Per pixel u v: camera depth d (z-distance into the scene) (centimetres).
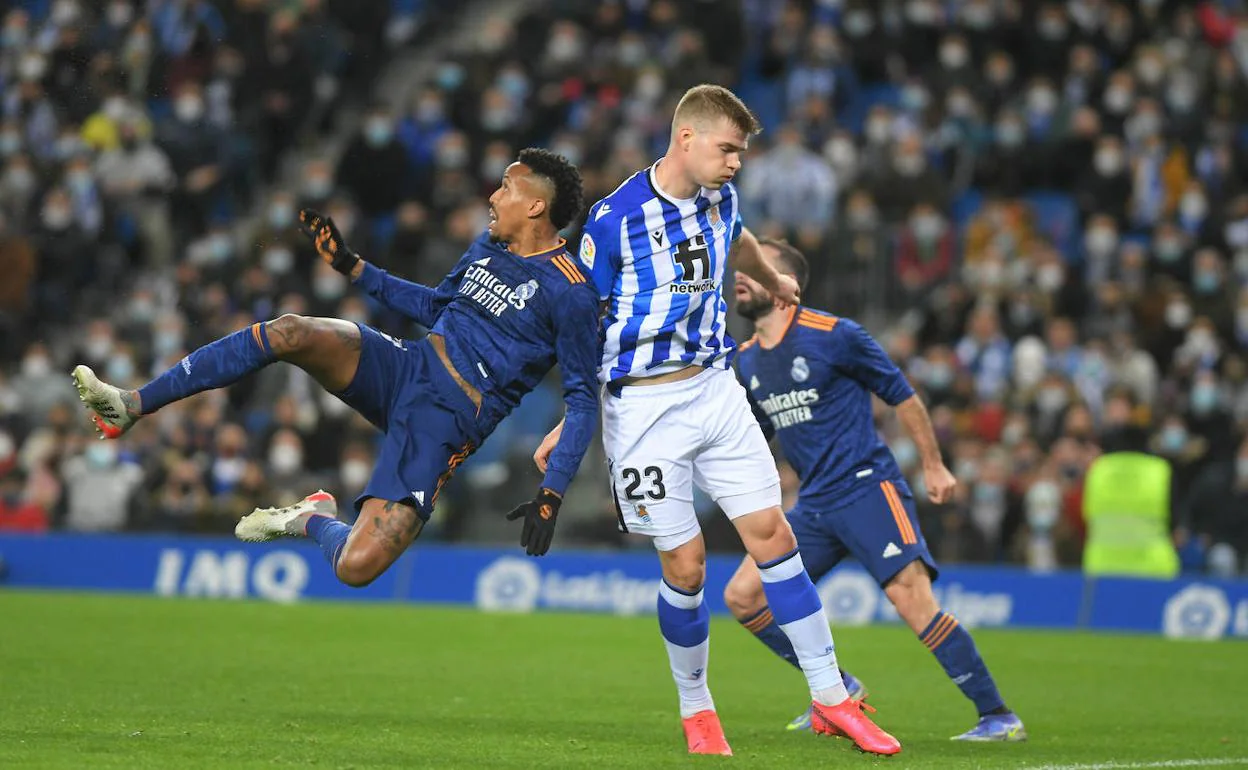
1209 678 3772
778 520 2278
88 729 2308
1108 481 5412
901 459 5712
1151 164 7331
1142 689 3512
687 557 2261
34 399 6269
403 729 2492
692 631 2278
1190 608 5119
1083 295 6681
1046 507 5578
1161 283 6744
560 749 2297
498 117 7131
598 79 7412
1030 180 7444
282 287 6322
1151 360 6369
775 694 3284
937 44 7969
